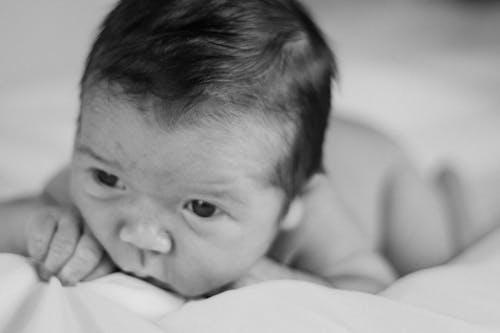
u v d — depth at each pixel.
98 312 0.44
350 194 0.87
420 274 0.54
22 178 0.88
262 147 0.54
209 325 0.43
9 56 1.30
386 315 0.45
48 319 0.42
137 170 0.50
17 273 0.49
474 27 1.89
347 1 2.03
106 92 0.51
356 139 0.94
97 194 0.53
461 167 1.13
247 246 0.56
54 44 1.37
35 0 1.37
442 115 1.25
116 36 0.54
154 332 0.42
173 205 0.51
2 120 1.04
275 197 0.58
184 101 0.50
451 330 0.44
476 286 0.51
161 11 0.55
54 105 1.12
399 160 0.97
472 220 1.03
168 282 0.55
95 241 0.55
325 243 0.75
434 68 1.48
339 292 0.49
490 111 1.29
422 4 2.09
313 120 0.62
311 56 0.61
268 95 0.55
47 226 0.55
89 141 0.51
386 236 0.96
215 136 0.51
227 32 0.55
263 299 0.46
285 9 0.61
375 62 1.42
